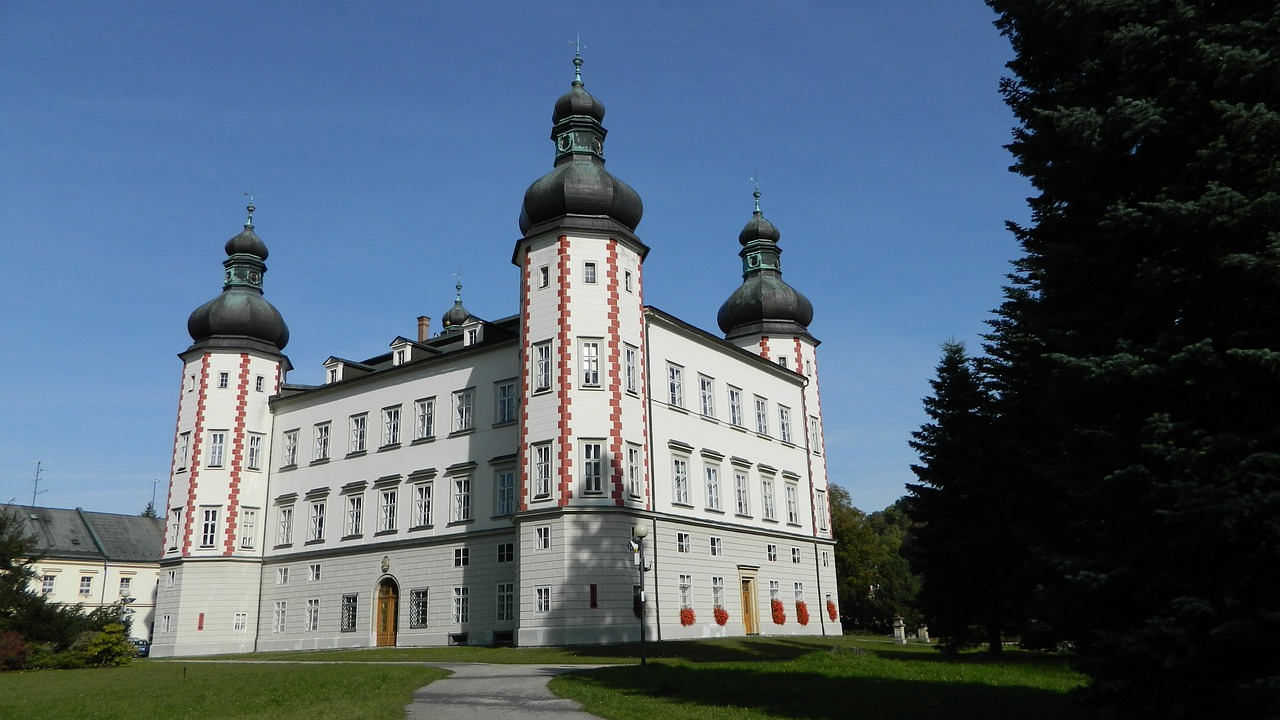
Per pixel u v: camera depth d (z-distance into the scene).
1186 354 13.81
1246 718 13.17
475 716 17.64
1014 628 34.28
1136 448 14.88
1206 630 13.49
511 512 47.50
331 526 55.50
